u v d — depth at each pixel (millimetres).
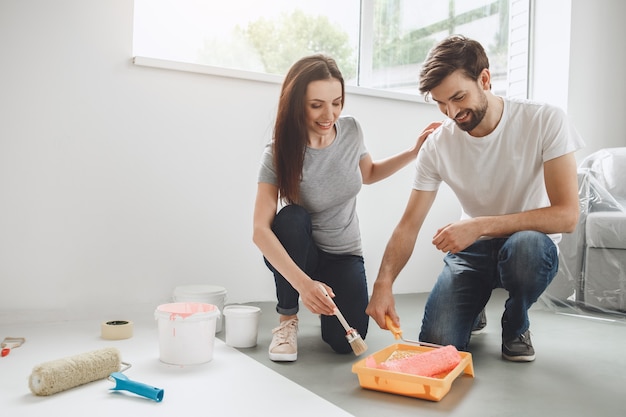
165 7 2299
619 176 2508
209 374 1356
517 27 3311
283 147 1510
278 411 1119
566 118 1557
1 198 1905
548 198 1645
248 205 2318
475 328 1885
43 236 1965
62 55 1970
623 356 1609
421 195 1701
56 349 1570
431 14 3010
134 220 2105
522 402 1207
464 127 1526
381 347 1682
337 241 1688
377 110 2658
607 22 3219
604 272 2291
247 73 2271
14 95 1909
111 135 2057
